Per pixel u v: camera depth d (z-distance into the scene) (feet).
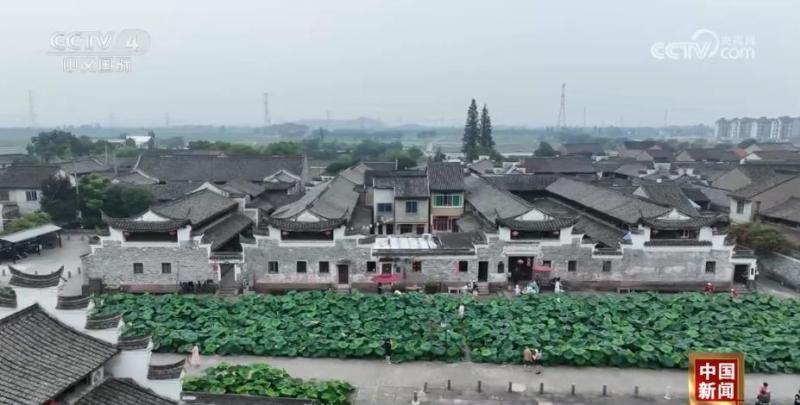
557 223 171.94
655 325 137.28
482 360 122.93
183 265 166.61
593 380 115.03
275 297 152.97
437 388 111.04
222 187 246.27
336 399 103.19
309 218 170.81
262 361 122.11
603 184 285.84
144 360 67.36
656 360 120.47
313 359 123.65
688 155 499.92
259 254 168.45
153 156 351.05
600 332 132.98
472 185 264.93
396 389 110.52
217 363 120.16
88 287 165.07
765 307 151.84
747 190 235.40
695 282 175.63
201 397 89.35
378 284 169.68
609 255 174.09
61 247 227.81
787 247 184.34
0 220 232.94
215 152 444.14
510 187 283.38
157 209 177.06
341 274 171.22
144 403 64.75
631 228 181.16
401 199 226.99
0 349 58.13
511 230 171.83
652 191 245.86
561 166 393.09
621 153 565.53
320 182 361.30
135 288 166.40
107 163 409.49
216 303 147.74
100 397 61.93
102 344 65.87
